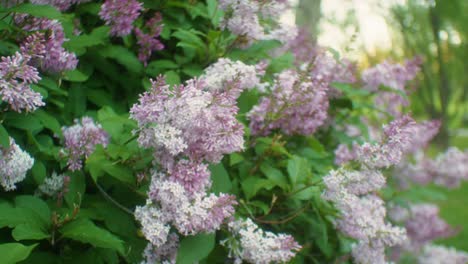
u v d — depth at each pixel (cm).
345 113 384
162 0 309
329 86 344
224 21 287
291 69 313
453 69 1941
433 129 412
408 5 1723
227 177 250
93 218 231
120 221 236
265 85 298
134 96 302
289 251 235
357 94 351
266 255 232
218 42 302
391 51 1794
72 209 232
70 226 209
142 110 210
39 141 249
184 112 207
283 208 285
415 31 1767
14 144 209
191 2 315
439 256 535
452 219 1000
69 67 245
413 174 459
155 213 213
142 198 242
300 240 302
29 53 207
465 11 1716
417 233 486
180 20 315
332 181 254
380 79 373
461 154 460
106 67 294
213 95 210
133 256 234
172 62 297
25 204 217
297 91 271
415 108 1830
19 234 197
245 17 282
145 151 236
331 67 340
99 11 284
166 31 301
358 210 283
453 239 851
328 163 345
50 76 250
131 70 284
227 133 212
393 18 1731
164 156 219
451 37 1838
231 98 215
